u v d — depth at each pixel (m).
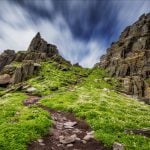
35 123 21.03
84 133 21.47
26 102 45.38
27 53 160.38
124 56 173.12
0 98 61.00
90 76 142.25
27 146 16.61
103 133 20.81
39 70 112.56
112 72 162.12
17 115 26.12
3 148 15.57
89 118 26.75
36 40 186.00
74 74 130.50
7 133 18.06
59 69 131.62
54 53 187.12
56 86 78.50
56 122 25.20
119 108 37.59
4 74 103.19
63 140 19.02
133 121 27.45
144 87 113.44
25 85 80.56
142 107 47.53
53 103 39.47
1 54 173.62
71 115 30.06
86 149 17.58
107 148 17.75
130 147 17.94
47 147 17.27
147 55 152.00
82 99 44.59
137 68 147.62
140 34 179.00
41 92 68.31
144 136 20.91
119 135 20.66
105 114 28.62
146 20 189.75
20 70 100.75
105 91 76.50
